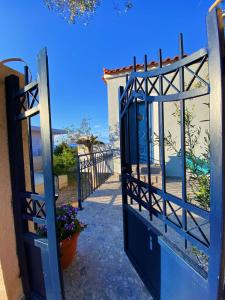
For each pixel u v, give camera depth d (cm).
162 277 153
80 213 358
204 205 151
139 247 197
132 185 219
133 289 182
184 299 128
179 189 419
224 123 91
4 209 153
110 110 618
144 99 165
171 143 217
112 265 215
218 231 96
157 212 164
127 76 207
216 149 94
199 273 113
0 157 150
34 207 151
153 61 467
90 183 503
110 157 652
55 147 930
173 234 244
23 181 161
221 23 92
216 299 98
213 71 95
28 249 161
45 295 150
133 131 267
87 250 244
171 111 454
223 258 95
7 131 156
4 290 150
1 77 152
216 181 95
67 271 206
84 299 172
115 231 290
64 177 662
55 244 128
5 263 151
